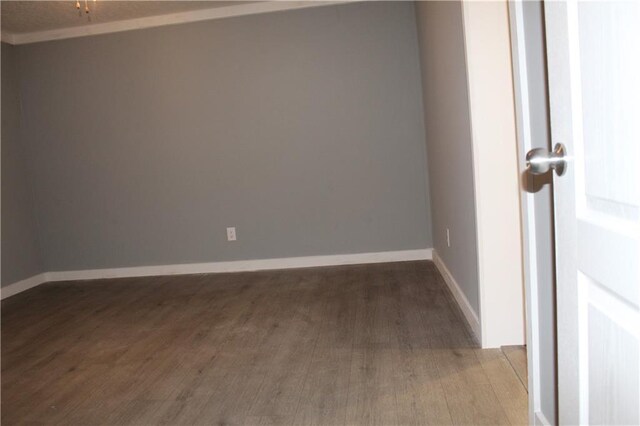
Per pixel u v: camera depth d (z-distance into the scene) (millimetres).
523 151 1529
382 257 4676
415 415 2033
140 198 4855
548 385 1516
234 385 2441
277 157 4676
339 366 2543
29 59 4836
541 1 1384
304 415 2111
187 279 4652
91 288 4637
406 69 4496
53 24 4594
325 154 4633
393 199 4621
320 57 4555
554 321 1446
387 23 4480
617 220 886
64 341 3273
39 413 2336
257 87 4633
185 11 4582
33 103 4879
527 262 1549
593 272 967
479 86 2346
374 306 3434
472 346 2619
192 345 3014
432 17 3457
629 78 793
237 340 3031
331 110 4590
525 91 1517
